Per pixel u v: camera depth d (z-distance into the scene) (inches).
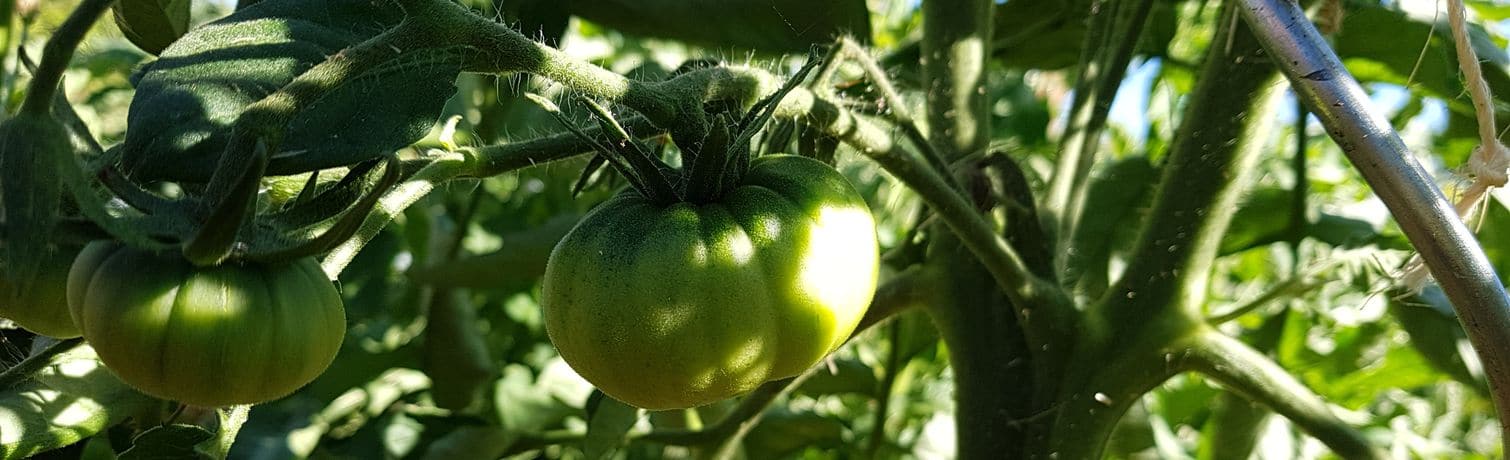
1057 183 20.1
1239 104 17.9
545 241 23.3
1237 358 17.8
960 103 19.4
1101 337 18.2
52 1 19.6
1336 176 30.5
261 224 12.3
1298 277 19.6
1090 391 18.2
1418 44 21.0
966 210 16.5
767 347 13.2
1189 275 18.3
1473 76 13.4
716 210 13.4
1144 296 18.3
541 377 29.0
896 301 19.1
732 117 14.2
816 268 13.2
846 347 26.2
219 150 12.2
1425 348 22.0
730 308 12.9
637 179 13.7
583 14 20.1
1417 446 27.9
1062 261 20.1
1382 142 12.2
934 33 19.7
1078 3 23.1
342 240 11.9
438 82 12.6
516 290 31.6
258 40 12.8
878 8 36.9
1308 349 27.0
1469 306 12.0
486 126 24.9
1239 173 18.1
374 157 12.4
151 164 12.1
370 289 26.7
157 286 11.8
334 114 12.4
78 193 11.1
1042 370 18.4
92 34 18.5
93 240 12.0
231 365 12.0
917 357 29.9
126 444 18.1
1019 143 31.9
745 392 13.5
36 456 18.0
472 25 12.3
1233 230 22.8
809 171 14.0
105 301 11.8
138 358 11.9
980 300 18.8
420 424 24.0
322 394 25.5
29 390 16.5
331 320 12.7
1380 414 33.2
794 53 19.7
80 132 12.8
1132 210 22.8
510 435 22.7
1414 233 12.2
